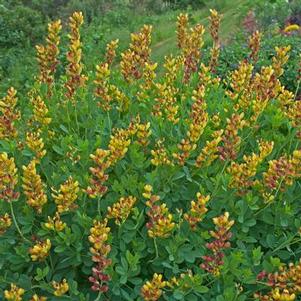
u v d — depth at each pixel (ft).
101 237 8.98
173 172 11.10
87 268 10.30
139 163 11.19
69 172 11.09
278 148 12.27
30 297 10.10
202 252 10.23
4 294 9.82
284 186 11.03
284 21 38.42
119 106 13.19
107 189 10.82
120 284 10.14
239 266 10.41
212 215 10.81
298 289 9.25
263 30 36.70
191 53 14.06
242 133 12.26
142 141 11.36
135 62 13.03
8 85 34.01
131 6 55.01
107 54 14.01
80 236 10.18
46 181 11.62
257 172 11.65
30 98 14.25
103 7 52.31
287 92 12.96
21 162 11.71
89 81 14.76
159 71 29.81
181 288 9.68
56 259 10.48
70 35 12.38
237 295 9.49
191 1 58.03
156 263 10.29
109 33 45.65
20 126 13.12
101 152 9.77
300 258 9.93
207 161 11.03
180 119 12.91
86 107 12.82
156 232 9.73
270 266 9.95
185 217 10.07
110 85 13.24
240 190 10.77
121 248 10.23
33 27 45.47
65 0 52.70
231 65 28.07
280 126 13.24
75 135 12.15
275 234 11.02
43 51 13.07
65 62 34.37
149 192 9.76
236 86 12.75
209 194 10.78
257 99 11.96
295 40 30.58
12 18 44.75
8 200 9.82
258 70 26.71
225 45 32.81
